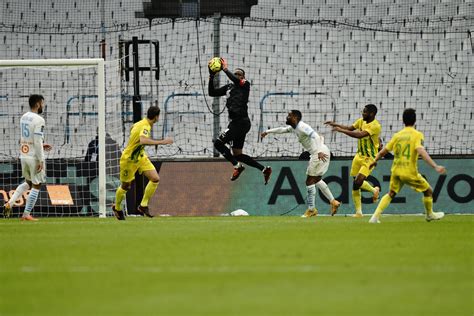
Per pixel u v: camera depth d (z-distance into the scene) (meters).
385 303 20.45
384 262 28.30
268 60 98.06
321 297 21.41
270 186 68.75
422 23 99.62
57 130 90.50
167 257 30.19
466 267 26.95
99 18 102.62
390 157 68.25
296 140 89.38
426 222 50.62
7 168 66.62
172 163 70.12
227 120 91.50
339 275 25.28
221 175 69.50
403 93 95.00
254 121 92.31
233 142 61.97
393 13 100.88
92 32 95.50
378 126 60.06
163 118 91.25
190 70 97.19
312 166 60.06
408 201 67.56
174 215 68.81
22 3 103.19
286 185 68.62
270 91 95.69
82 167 66.94
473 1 99.38
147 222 53.66
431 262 28.28
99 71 62.44
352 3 101.31
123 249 33.31
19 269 27.44
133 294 22.17
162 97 92.50
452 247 33.50
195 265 27.81
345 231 42.50
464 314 19.08
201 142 90.19
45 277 25.53
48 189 66.88
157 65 70.81
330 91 95.81
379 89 95.44
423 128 93.12
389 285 23.27
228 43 98.19
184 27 98.94
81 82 95.19
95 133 89.81
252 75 97.31
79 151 88.38
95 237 39.66
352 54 98.50
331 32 99.25
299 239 37.50
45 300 21.47
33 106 56.94
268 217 62.12
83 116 90.25
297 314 19.11
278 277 24.98
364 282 23.84
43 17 103.06
